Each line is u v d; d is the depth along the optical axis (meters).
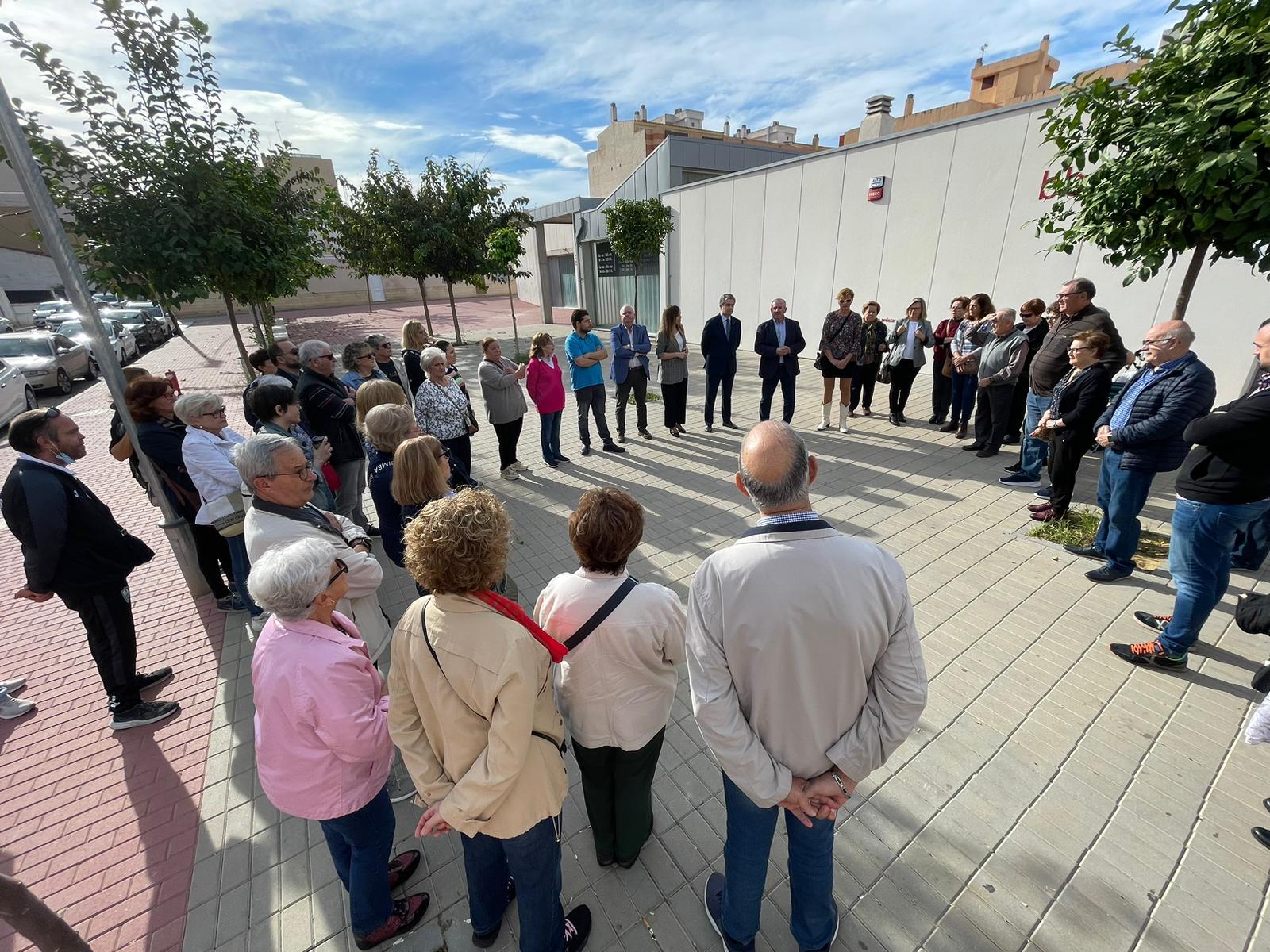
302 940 1.97
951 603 3.66
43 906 1.34
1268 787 2.34
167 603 4.17
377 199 13.57
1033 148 7.56
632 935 1.93
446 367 4.96
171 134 5.94
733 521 4.98
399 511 2.92
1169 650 2.94
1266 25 2.80
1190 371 3.17
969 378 6.62
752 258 12.20
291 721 1.50
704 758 2.65
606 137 34.38
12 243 27.42
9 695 3.20
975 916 1.93
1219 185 2.99
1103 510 3.97
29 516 2.54
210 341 21.36
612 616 1.62
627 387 6.97
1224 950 1.80
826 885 1.67
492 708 1.32
